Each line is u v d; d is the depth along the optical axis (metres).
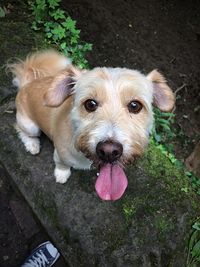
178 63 0.64
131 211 0.38
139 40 0.64
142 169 0.41
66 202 0.38
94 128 0.27
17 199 0.42
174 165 0.44
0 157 0.41
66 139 0.32
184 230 0.38
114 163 0.28
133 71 0.30
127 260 0.36
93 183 0.39
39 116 0.36
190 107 0.60
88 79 0.29
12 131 0.42
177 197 0.40
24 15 0.53
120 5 0.67
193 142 0.56
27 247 0.40
